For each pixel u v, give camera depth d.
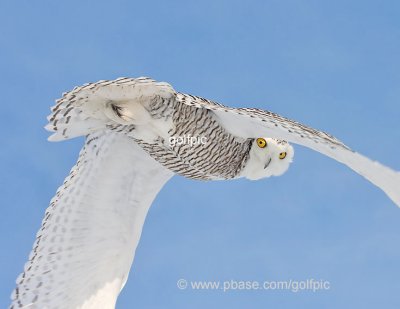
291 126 10.81
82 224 12.93
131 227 13.00
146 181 12.95
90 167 12.76
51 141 12.02
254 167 13.27
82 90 11.38
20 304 12.93
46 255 12.98
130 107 11.79
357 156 10.00
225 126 12.44
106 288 12.95
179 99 11.66
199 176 13.09
